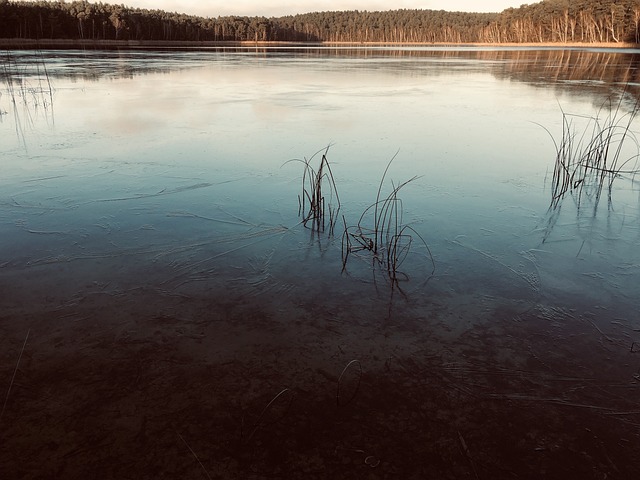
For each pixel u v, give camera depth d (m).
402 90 15.32
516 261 4.22
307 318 3.40
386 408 2.60
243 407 2.59
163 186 5.98
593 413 2.58
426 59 33.72
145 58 30.66
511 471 2.24
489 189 6.00
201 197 5.64
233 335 3.20
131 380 2.78
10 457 2.27
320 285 3.83
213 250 4.38
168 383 2.76
